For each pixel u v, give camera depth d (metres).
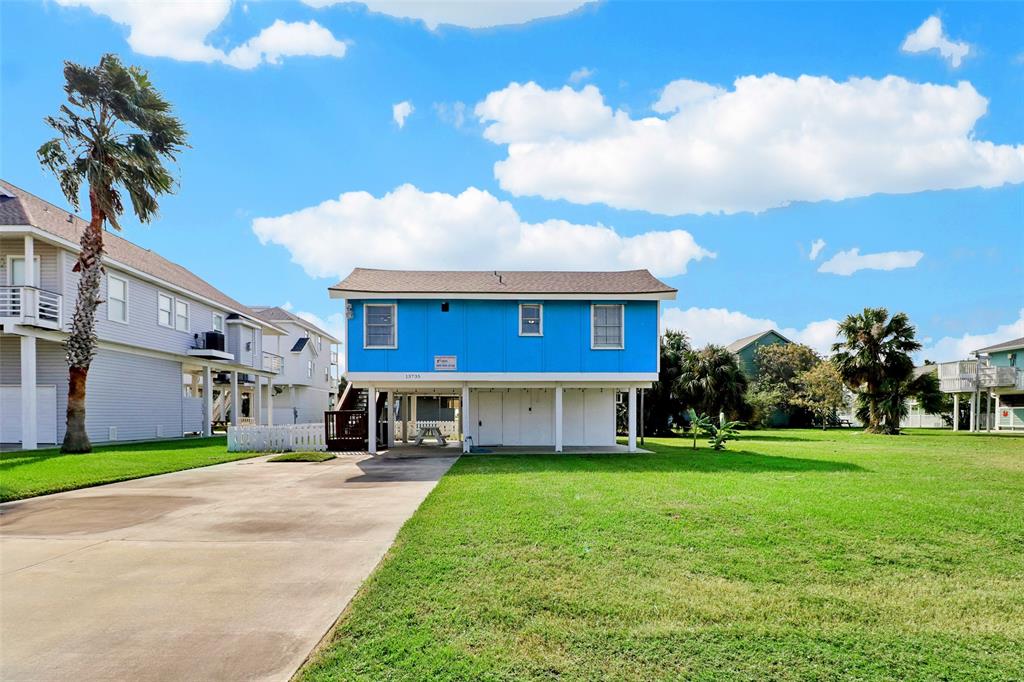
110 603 4.39
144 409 21.98
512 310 17.05
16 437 18.11
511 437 19.55
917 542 6.09
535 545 5.83
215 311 27.73
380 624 3.90
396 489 10.11
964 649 3.62
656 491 9.12
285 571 5.18
